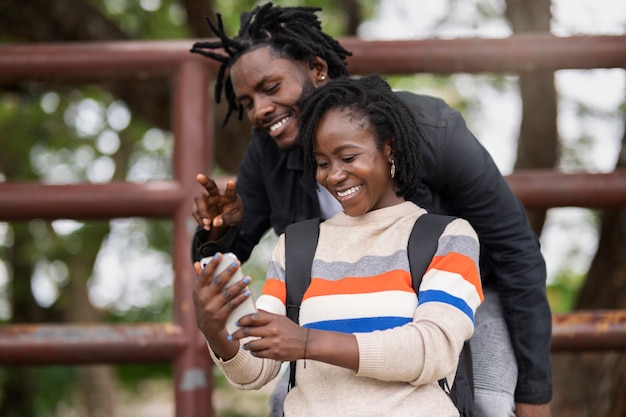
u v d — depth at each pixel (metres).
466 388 2.17
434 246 2.13
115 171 9.89
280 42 2.66
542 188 3.79
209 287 1.98
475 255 2.13
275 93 2.64
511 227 2.63
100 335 3.69
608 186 3.77
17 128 8.38
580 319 3.60
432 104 2.68
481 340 2.62
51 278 11.32
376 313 2.05
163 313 12.22
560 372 5.00
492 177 2.62
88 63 3.92
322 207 2.80
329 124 2.19
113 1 7.05
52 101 8.15
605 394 4.80
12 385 10.93
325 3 7.19
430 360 1.95
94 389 12.27
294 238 2.25
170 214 3.86
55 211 3.83
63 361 3.69
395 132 2.21
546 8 5.60
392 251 2.14
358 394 2.02
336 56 2.72
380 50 3.86
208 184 2.40
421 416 1.98
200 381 3.69
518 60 3.85
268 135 2.75
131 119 8.34
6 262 10.82
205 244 2.55
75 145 8.79
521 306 2.62
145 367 12.98
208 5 5.55
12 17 5.53
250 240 3.05
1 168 9.22
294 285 2.19
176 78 3.93
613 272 4.77
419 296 2.07
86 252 9.75
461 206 2.66
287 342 1.91
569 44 3.84
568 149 7.29
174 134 3.92
